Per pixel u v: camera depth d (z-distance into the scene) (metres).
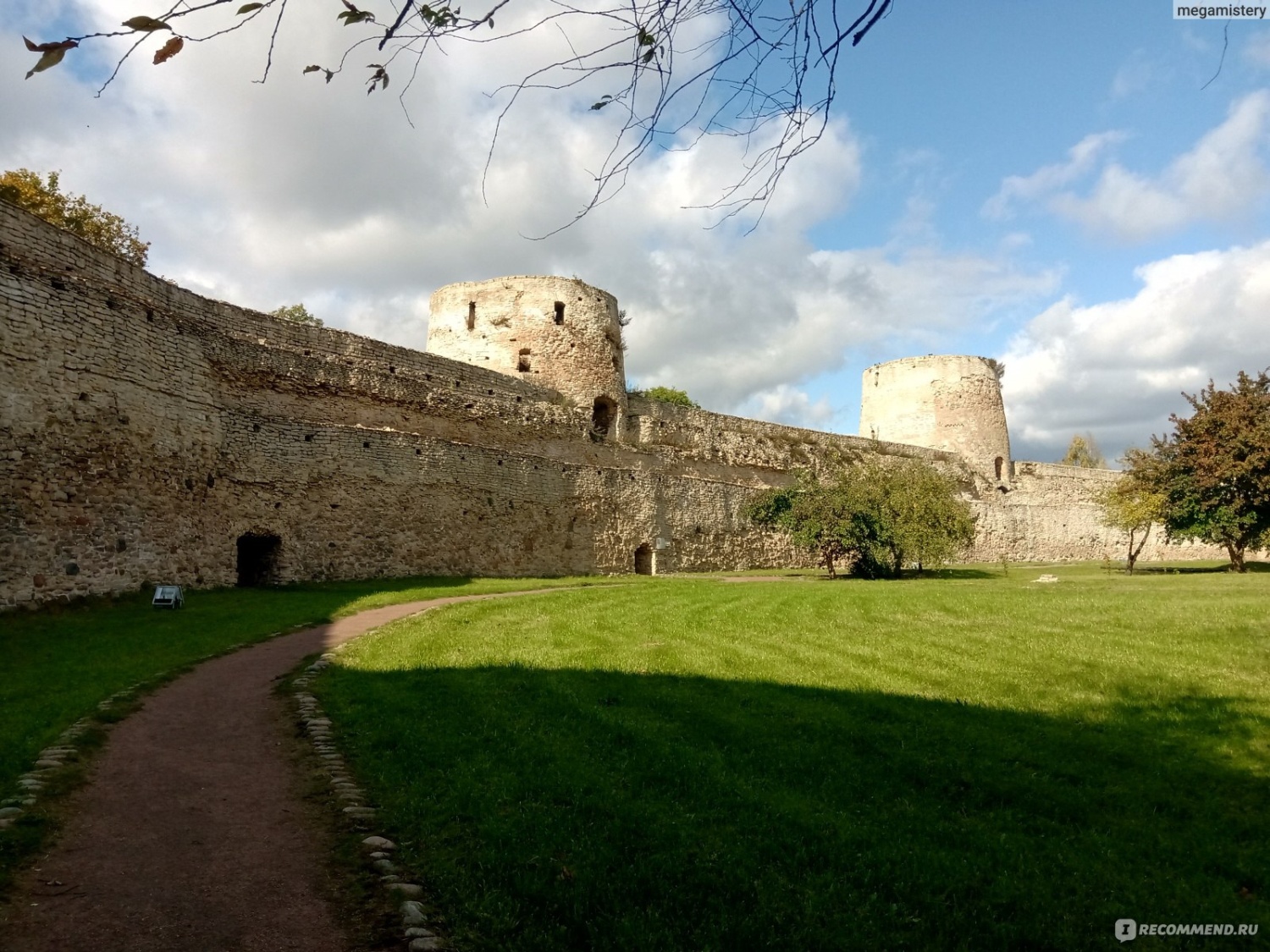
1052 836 5.82
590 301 32.41
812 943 4.38
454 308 32.16
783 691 9.13
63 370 13.79
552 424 29.17
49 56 2.38
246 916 4.25
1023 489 46.75
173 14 2.45
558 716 8.01
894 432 46.94
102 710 7.60
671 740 7.37
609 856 5.14
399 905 4.44
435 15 2.84
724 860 5.16
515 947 4.16
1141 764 7.05
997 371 47.19
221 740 7.11
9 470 12.60
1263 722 7.96
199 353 17.69
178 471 16.53
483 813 5.67
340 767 6.52
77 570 13.68
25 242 13.48
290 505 19.56
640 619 14.21
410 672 9.70
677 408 35.12
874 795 6.38
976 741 7.51
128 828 5.25
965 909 4.81
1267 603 14.48
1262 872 5.29
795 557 38.16
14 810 5.27
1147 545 49.25
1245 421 27.34
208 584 17.08
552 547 27.31
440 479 23.55
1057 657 10.69
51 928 4.02
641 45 3.09
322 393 21.88
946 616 14.29
